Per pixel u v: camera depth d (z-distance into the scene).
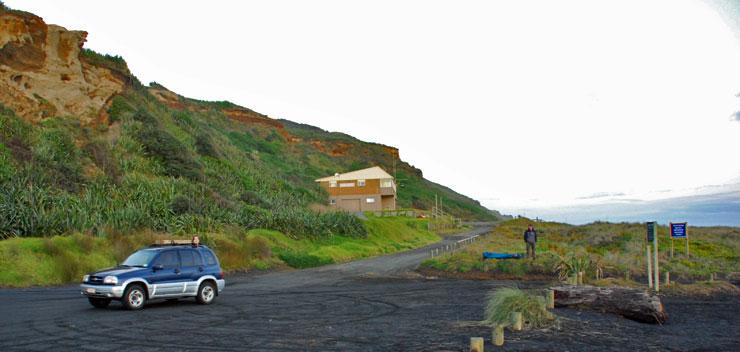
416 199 144.00
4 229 24.81
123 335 11.27
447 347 9.84
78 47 54.53
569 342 10.45
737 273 27.47
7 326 12.40
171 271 16.22
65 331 11.73
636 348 10.14
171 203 36.56
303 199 67.81
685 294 19.30
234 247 31.34
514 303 12.48
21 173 31.91
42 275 22.02
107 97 53.78
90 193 32.94
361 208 91.06
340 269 31.64
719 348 10.34
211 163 57.91
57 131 41.94
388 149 184.25
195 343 10.38
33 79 47.28
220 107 136.75
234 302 17.48
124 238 27.22
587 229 54.78
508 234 61.00
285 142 135.00
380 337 10.93
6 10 48.00
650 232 20.53
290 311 15.25
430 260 30.52
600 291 14.63
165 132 53.47
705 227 58.16
